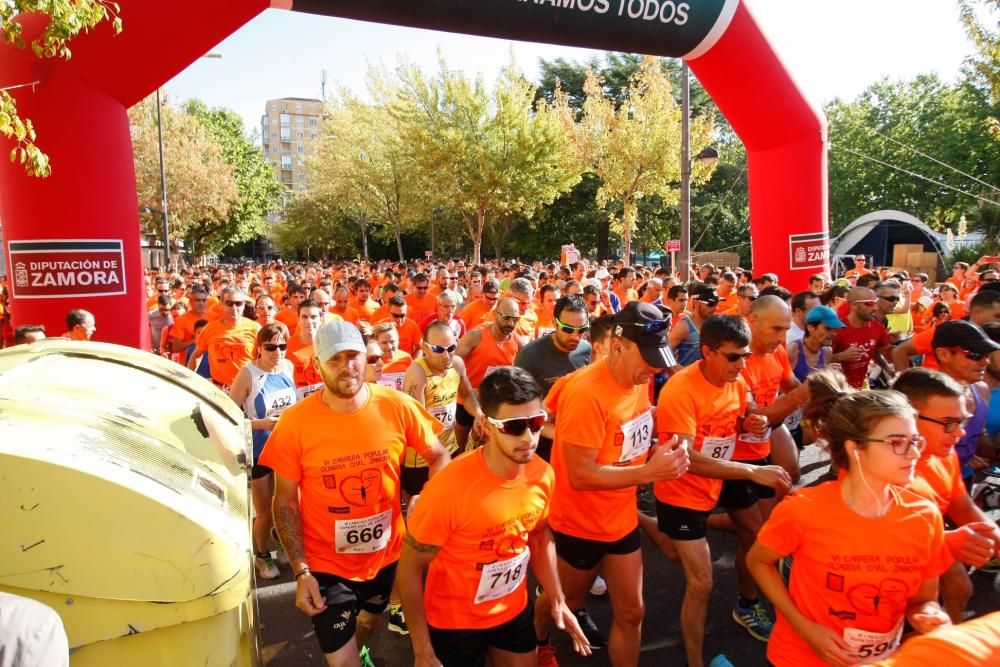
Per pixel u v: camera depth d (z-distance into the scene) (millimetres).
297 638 3801
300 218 53375
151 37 6340
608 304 10320
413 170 28688
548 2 7727
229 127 53031
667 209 41375
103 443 2096
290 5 7004
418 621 2434
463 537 2410
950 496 2818
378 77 33188
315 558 2926
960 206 34844
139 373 3119
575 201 41469
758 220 11039
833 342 6062
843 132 42562
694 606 3207
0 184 6402
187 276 24406
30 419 2094
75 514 1810
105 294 6566
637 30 8445
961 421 2621
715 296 5828
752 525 3629
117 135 6586
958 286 13672
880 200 40781
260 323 6734
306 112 119875
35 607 1364
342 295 9562
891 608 2104
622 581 3043
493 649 2627
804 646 2234
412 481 4477
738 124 10422
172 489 2072
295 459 2873
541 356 4684
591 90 26234
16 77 6109
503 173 24953
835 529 2092
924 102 41312
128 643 1886
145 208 32000
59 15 5043
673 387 3324
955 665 1262
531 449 2346
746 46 9203
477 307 8203
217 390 3498
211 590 1983
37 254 6336
